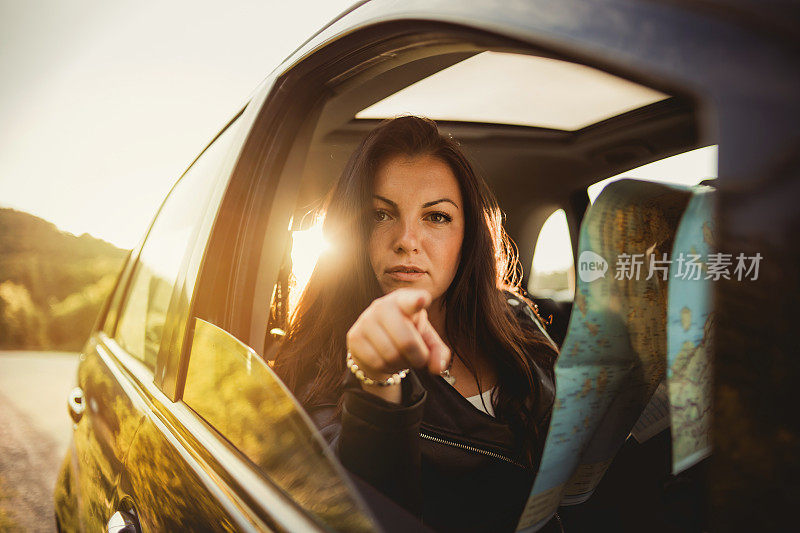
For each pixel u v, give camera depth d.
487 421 1.04
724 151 0.38
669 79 0.43
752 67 0.38
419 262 1.07
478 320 1.15
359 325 0.61
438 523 0.96
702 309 0.47
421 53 0.97
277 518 0.74
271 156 1.27
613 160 1.85
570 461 0.60
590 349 0.56
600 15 0.50
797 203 0.35
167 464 1.12
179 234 1.60
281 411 0.79
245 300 1.22
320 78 1.21
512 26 0.59
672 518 0.88
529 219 2.19
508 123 1.88
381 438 0.73
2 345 15.28
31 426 6.96
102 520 1.44
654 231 0.56
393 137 1.08
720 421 0.38
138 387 1.47
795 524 0.34
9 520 4.35
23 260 16.95
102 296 16.58
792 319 0.34
